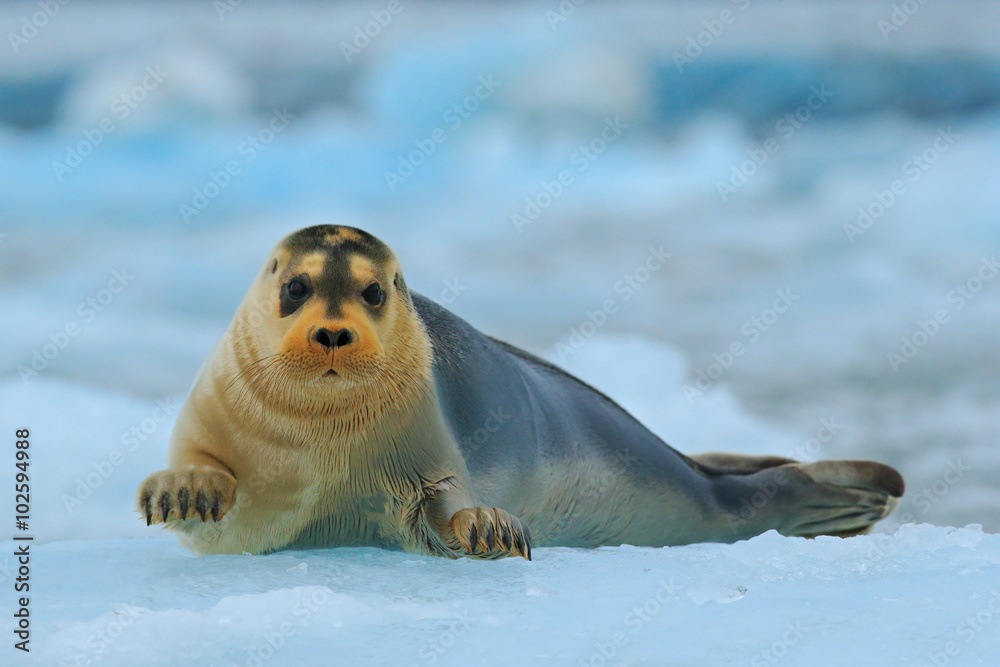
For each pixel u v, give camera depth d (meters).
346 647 9.28
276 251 13.31
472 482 14.88
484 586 11.50
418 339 13.89
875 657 8.98
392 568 12.38
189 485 12.55
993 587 11.10
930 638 9.41
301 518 13.75
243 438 13.20
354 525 14.00
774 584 11.44
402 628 9.80
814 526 18.89
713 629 9.73
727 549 13.88
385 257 13.41
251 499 13.45
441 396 14.63
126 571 11.96
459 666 8.86
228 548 14.02
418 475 13.62
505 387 15.99
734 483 18.73
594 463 17.06
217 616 9.91
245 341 13.23
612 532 17.58
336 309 12.52
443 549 13.58
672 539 18.14
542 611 10.34
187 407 13.88
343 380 12.42
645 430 18.33
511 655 9.10
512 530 12.64
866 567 12.24
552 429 16.55
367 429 13.18
